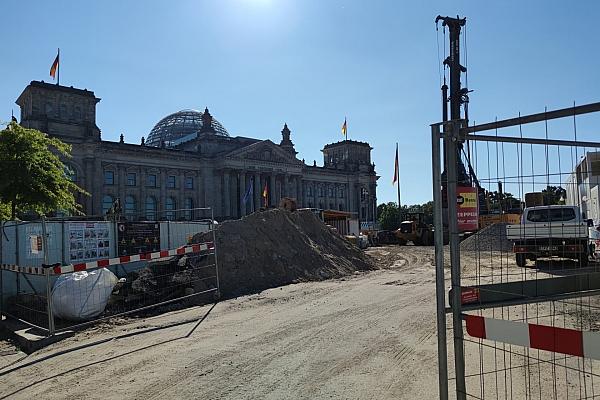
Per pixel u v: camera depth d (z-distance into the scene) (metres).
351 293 14.99
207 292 15.17
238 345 9.11
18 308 13.80
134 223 20.03
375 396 6.24
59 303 12.32
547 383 6.32
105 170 81.31
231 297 15.34
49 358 9.13
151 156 86.56
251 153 97.50
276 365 7.75
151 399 6.52
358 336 9.44
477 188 4.68
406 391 6.35
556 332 3.72
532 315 10.60
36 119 73.69
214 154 95.00
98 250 18.55
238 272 17.19
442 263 4.43
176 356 8.55
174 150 89.94
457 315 4.34
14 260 15.62
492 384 6.35
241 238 18.86
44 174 20.94
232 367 7.74
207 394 6.58
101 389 7.05
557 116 3.86
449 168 4.45
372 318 11.09
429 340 8.91
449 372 7.01
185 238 22.39
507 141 4.56
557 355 7.50
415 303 12.89
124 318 12.70
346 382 6.82
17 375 8.19
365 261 24.78
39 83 75.06
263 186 100.81
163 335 10.36
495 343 8.33
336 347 8.69
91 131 77.94
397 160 76.31
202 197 92.75
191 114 119.00
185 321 11.77
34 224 16.20
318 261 20.69
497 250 24.80
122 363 8.33
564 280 4.74
